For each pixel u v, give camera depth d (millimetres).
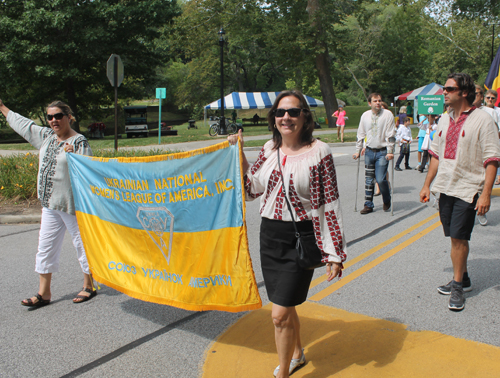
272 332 3633
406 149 12953
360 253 5594
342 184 10789
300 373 3053
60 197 4207
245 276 3047
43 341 3598
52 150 4258
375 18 47812
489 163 3736
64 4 25391
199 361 3242
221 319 3902
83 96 34875
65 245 6340
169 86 62719
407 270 4941
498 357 3150
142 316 4023
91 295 4473
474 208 3865
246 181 3049
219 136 25859
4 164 9828
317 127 32625
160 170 3385
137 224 3637
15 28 25156
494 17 45500
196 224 3258
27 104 31859
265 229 2836
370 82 49656
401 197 9008
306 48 30594
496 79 8195
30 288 4785
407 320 3752
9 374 3127
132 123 31719
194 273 3303
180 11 30391
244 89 57219
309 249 2727
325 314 3906
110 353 3387
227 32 34438
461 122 3877
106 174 3768
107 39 26766
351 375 3000
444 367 3051
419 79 51875
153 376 3068
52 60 27359
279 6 31172
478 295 4207
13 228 7430
